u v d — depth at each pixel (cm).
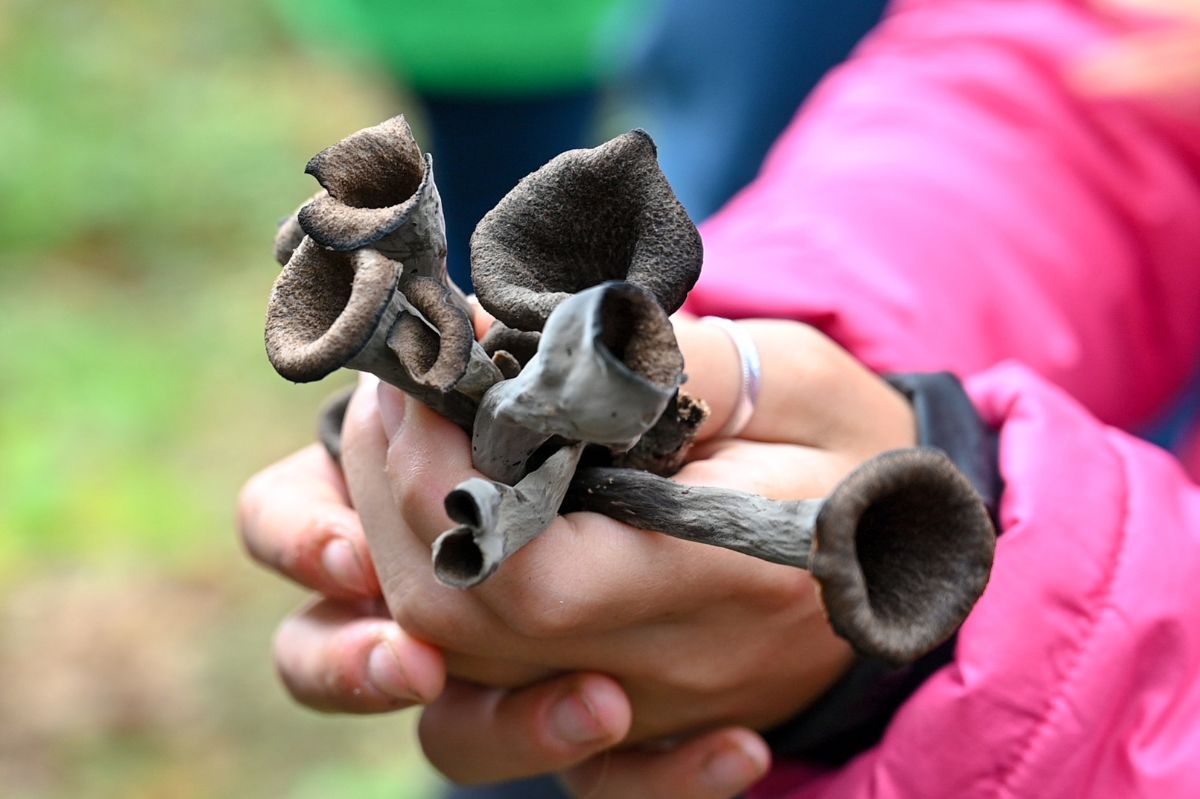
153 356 158
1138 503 49
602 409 39
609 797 50
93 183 190
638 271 41
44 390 150
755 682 48
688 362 47
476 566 41
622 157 42
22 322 162
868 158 60
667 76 82
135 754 109
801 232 57
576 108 96
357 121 211
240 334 163
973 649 48
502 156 94
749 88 78
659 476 44
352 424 47
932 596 41
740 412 48
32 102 204
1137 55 61
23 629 121
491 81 91
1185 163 61
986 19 63
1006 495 49
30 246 179
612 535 44
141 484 138
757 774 49
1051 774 47
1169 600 48
